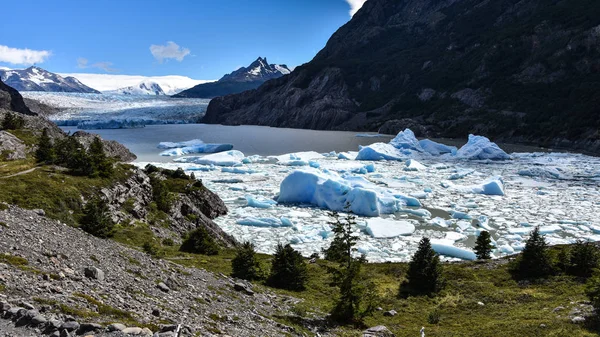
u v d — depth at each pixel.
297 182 78.75
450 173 112.06
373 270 38.09
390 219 66.00
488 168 118.94
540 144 177.88
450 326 23.84
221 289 23.45
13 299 11.41
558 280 31.80
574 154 141.00
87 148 83.25
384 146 145.62
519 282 32.66
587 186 92.56
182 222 49.84
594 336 19.11
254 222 62.12
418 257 32.91
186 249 39.12
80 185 41.16
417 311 27.33
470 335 21.19
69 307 11.88
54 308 11.59
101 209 34.62
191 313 16.39
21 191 35.38
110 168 47.38
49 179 40.00
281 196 80.00
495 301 28.73
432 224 64.44
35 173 41.03
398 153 144.88
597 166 117.50
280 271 30.77
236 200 78.50
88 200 39.34
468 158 138.50
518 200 80.56
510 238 56.91
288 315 22.44
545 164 123.44
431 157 144.75
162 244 39.47
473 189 88.00
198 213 54.78
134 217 43.66
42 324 10.38
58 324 10.45
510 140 190.50
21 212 23.03
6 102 190.25
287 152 161.38
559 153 144.25
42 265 15.41
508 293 29.86
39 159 49.53
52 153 49.38
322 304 27.25
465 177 105.31
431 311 27.28
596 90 186.62
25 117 75.00
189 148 154.12
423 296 30.52
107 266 18.84
